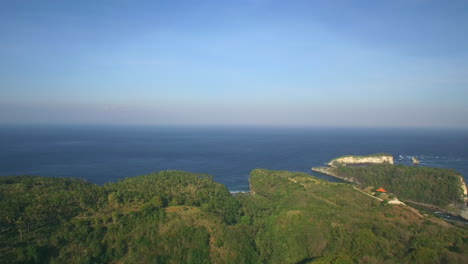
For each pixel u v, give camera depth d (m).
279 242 85.75
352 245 78.50
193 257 73.00
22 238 66.00
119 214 79.88
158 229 77.12
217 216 87.19
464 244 72.94
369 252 74.62
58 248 66.31
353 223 87.06
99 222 75.69
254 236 87.06
